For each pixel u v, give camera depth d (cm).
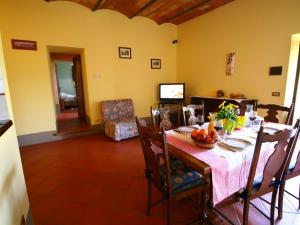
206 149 157
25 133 377
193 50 495
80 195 214
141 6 411
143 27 488
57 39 387
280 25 316
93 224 171
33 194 216
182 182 152
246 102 349
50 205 197
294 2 295
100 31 432
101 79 450
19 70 358
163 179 159
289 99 331
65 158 313
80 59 476
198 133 164
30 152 341
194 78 504
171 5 409
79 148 358
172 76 559
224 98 390
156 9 431
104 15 431
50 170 273
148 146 153
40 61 376
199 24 468
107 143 383
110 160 304
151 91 531
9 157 132
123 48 468
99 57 440
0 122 133
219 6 412
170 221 150
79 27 406
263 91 353
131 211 187
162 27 517
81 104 540
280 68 323
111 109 443
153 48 513
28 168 280
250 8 357
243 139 172
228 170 139
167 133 200
